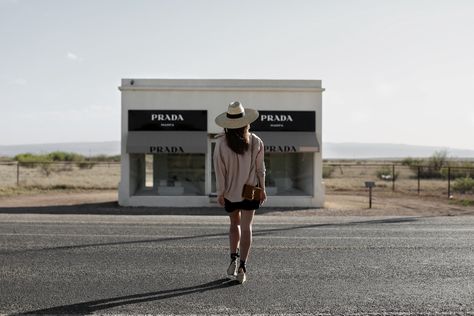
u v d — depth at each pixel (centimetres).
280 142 2020
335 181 4172
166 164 2075
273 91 2052
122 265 730
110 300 548
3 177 4100
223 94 2045
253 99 2052
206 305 529
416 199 2516
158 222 1343
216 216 1568
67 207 1897
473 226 1262
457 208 1983
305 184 2119
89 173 5244
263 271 693
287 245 920
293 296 566
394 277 659
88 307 521
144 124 2036
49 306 525
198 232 1107
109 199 2347
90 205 2022
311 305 531
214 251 849
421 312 509
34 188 2948
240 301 545
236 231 647
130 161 2036
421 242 962
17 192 2659
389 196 2723
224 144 625
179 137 2016
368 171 6525
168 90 2034
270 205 2041
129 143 1989
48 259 772
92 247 885
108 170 6044
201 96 2045
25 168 5853
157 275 666
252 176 632
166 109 2036
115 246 898
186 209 1870
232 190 627
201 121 2041
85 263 743
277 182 2108
